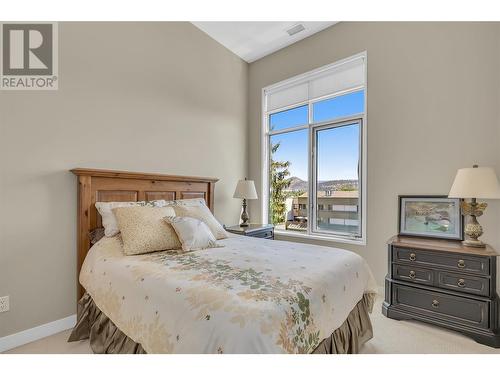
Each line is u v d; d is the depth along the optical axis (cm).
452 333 203
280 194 397
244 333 93
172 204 252
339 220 332
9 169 186
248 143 418
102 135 237
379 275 284
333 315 139
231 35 350
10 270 185
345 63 321
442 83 250
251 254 183
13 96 189
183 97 314
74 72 219
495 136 223
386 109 283
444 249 206
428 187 256
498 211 221
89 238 217
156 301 125
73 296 215
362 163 309
